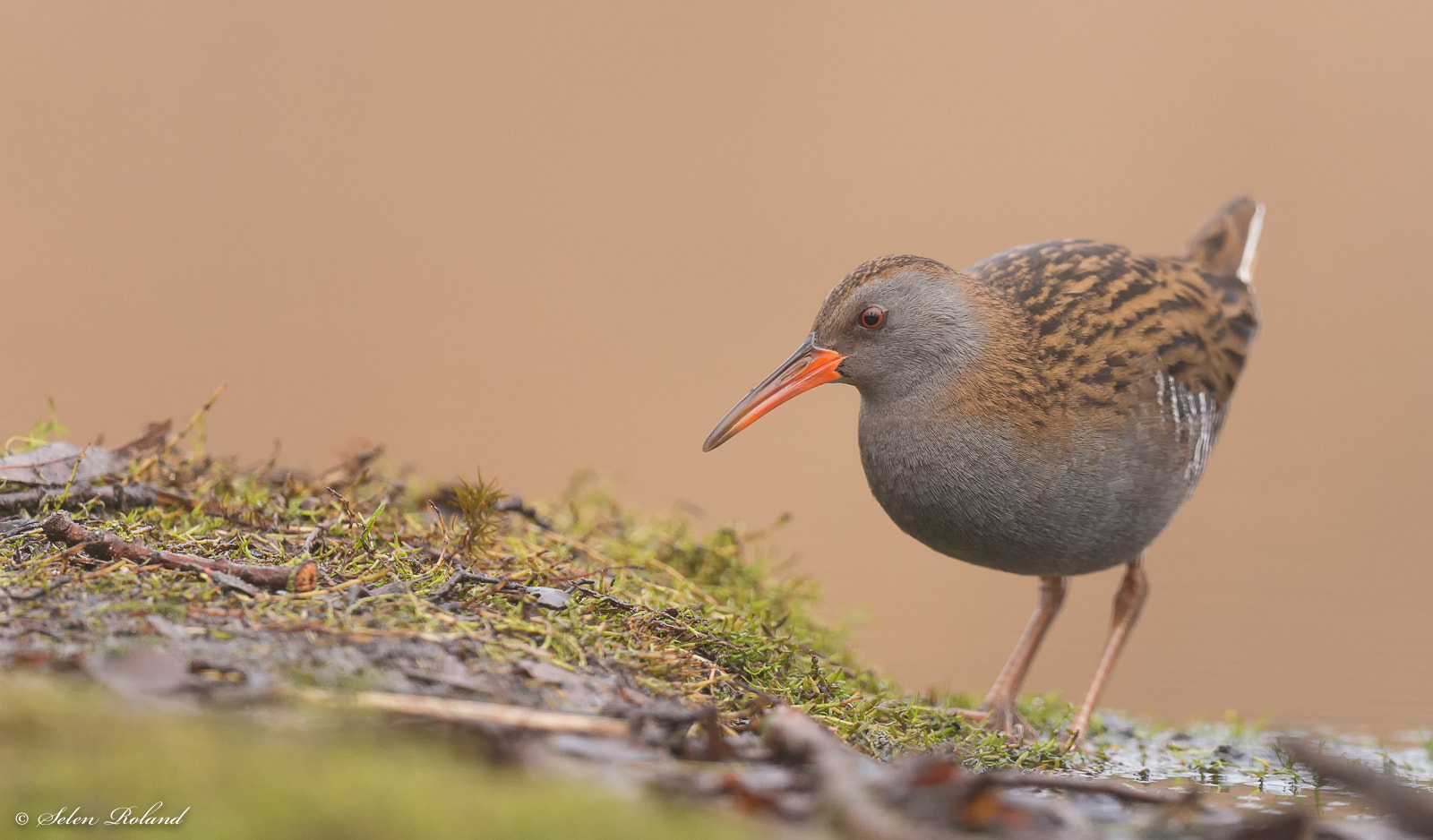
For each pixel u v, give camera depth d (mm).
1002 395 11477
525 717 6863
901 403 11672
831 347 11703
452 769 5859
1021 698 13000
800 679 9227
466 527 9773
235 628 7527
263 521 9781
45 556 8273
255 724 6195
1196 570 17859
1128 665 14156
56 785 5223
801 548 18156
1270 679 13344
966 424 11492
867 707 9141
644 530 12516
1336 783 9422
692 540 12531
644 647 8539
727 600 11242
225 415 21078
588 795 5582
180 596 7836
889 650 14617
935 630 15602
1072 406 11570
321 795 5246
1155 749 10867
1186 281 13523
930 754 8656
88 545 8328
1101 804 7555
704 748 7086
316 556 9047
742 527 12891
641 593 9773
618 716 7242
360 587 8289
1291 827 6719
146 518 9570
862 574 17422
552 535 11258
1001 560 12000
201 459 11602
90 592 7777
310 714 6523
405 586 8484
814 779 6543
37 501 9539
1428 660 13914
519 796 5492
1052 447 11508
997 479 11531
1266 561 18141
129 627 7375
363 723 6477
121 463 10383
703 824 5535
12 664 6781
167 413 20562
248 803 5168
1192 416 12336
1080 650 15008
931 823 6418
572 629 8352
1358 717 12008
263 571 8234
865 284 11625
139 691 6551
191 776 5340
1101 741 11227
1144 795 7055
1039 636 12391
